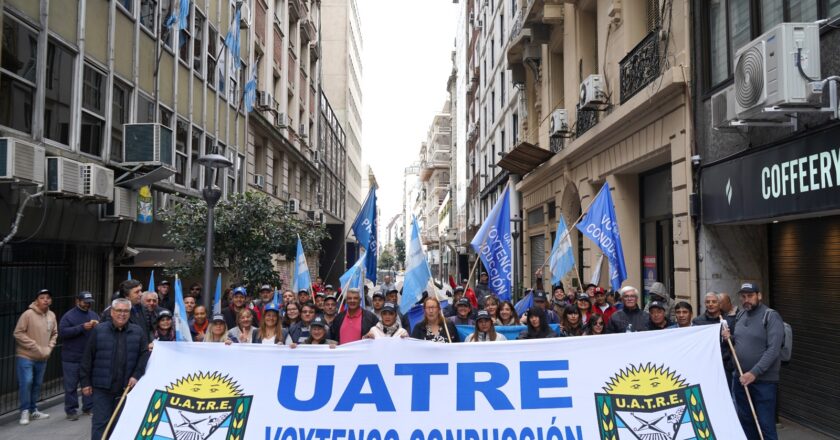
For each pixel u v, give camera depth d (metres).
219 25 17.67
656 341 5.18
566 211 16.05
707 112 8.54
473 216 39.06
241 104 19.86
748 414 5.99
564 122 15.20
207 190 9.51
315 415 5.19
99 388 6.16
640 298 12.19
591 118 13.38
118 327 6.30
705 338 5.15
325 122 38.84
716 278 8.42
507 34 25.50
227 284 17.53
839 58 5.99
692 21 8.91
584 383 5.12
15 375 8.93
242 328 7.09
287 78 26.75
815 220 7.14
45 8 9.20
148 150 11.24
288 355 5.39
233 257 12.76
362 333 7.24
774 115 6.38
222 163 9.49
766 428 5.74
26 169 8.01
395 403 5.19
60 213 9.49
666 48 9.69
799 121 6.44
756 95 6.11
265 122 22.14
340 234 45.91
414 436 5.07
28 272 9.38
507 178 25.41
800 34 5.79
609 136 12.23
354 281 8.23
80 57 10.20
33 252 9.52
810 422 7.11
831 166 5.88
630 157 11.27
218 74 17.58
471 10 39.81
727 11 8.20
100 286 11.46
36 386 8.44
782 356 5.88
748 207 7.38
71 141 10.01
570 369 5.17
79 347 8.43
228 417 5.20
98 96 10.93
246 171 20.33
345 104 50.91
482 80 34.50
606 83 12.54
